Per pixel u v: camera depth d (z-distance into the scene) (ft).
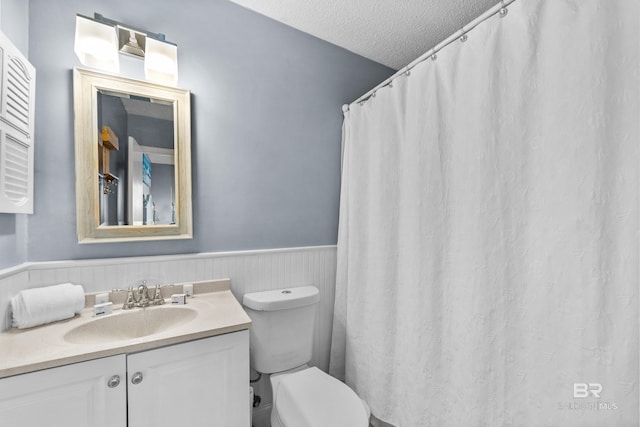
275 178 5.23
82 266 3.79
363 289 5.12
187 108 4.40
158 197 4.27
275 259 5.20
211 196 4.68
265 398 5.06
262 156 5.10
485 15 3.18
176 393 3.08
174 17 4.37
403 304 4.34
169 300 4.17
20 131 3.18
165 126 4.30
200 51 4.56
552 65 2.64
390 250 4.59
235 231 4.89
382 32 5.45
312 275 5.59
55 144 3.69
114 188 4.01
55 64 3.69
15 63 3.08
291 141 5.38
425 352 3.87
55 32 3.70
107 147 3.98
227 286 4.72
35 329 3.15
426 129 3.93
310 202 5.60
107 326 3.53
